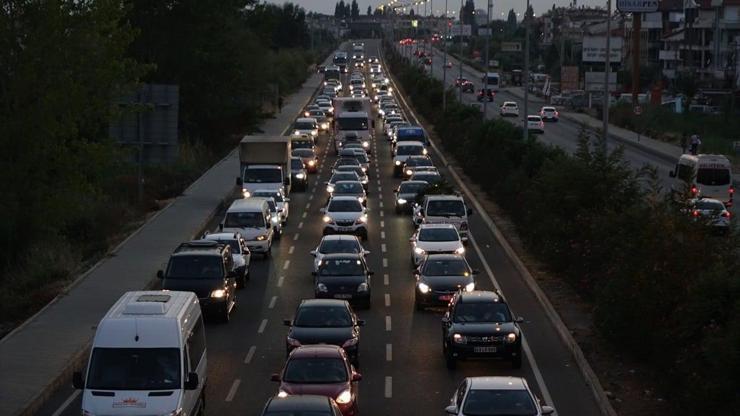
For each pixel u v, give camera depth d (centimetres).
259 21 16262
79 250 6581
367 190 9681
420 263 5406
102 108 6688
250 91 14462
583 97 19512
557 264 5528
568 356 4088
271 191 7944
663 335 3566
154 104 8250
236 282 5434
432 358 4072
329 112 17075
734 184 9738
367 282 5003
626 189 5544
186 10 12256
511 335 3844
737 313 2844
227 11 12750
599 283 4422
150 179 9600
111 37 6638
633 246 3872
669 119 15288
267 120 16175
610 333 3959
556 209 5628
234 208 6512
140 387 2947
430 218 6875
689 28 19975
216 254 4838
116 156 6938
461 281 4919
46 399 3509
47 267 5862
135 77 6938
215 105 12850
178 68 12462
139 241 6688
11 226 6259
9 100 6281
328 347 3366
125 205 8119
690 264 3725
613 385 3588
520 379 2945
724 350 2777
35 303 5050
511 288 5444
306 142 11656
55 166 6366
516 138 8912
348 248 5675
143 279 5469
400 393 3588
